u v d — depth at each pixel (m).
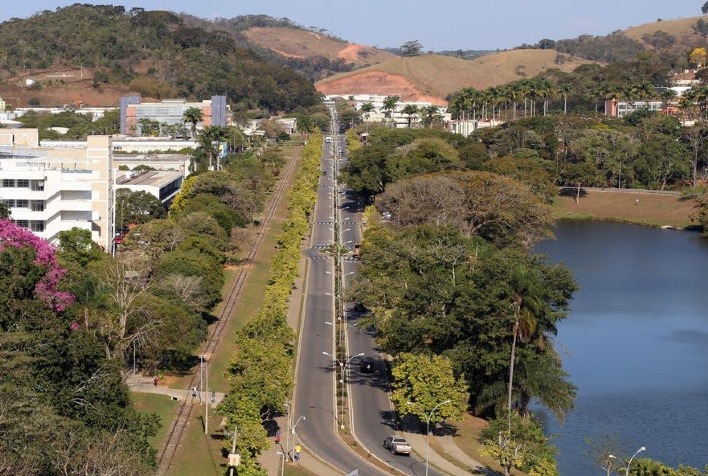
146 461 126.31
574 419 178.00
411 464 152.25
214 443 151.75
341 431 165.00
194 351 198.12
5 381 123.00
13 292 159.12
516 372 169.88
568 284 187.38
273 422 167.75
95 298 173.25
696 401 187.38
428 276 189.12
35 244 183.75
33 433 113.31
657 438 169.25
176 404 167.00
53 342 136.75
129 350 179.00
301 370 195.38
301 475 144.75
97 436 124.12
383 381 191.25
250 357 160.62
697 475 138.75
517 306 168.75
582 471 154.62
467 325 175.25
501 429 149.38
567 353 189.62
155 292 196.62
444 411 161.50
